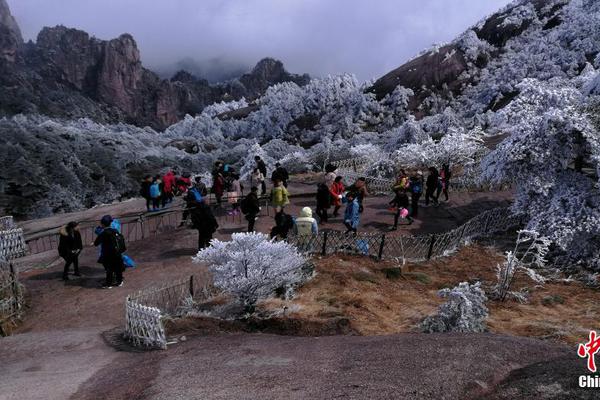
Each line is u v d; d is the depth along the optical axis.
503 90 102.44
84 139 69.38
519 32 126.56
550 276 14.98
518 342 7.60
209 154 85.12
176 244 16.52
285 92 168.00
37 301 12.31
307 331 9.88
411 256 15.73
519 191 18.30
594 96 18.61
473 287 10.55
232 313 10.70
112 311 11.27
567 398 5.51
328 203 19.02
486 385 6.11
